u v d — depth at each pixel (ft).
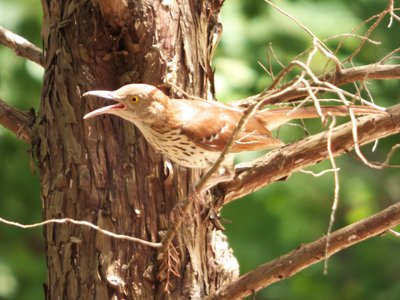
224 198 31.17
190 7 30.63
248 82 56.75
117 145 29.60
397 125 29.37
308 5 60.13
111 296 28.68
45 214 30.12
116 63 29.63
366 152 69.97
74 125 29.58
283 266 28.19
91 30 29.25
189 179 30.42
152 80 29.84
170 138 30.12
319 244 27.99
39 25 57.98
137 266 28.96
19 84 58.34
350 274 68.95
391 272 67.26
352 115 23.81
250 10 59.77
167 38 29.86
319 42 25.95
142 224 29.22
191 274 29.53
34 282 64.39
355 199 69.97
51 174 29.91
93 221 29.09
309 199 68.44
